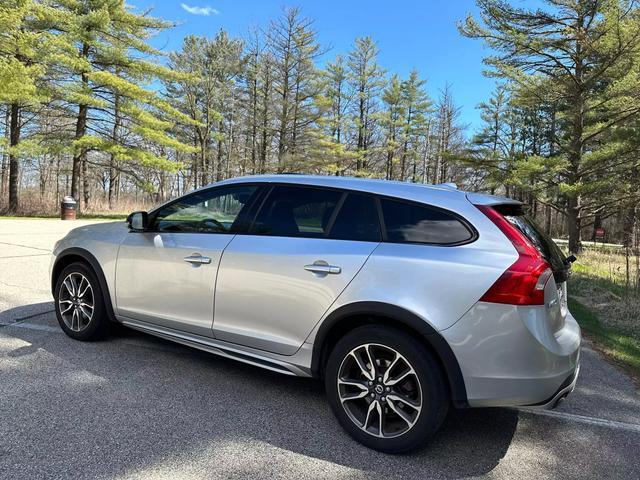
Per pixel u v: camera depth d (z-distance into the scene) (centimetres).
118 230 413
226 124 4200
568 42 1507
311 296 295
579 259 1402
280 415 312
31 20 2069
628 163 1438
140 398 323
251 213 340
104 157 3128
